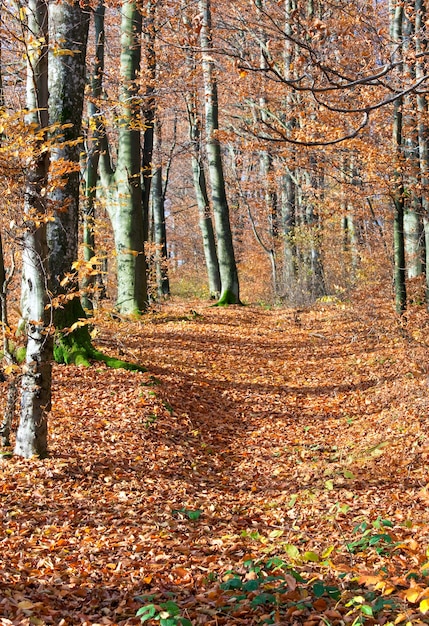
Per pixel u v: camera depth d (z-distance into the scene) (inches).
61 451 321.4
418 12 406.3
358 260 962.7
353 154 582.2
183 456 346.3
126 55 685.9
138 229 726.5
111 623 175.8
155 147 1159.6
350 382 522.0
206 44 510.9
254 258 1494.8
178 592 197.9
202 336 692.7
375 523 219.5
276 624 163.6
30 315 301.1
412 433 355.3
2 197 288.8
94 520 254.8
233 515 279.0
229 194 1643.7
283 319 860.6
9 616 174.1
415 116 544.4
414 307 587.8
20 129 273.9
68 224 430.9
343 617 164.9
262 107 815.1
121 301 705.6
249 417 446.3
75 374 441.7
